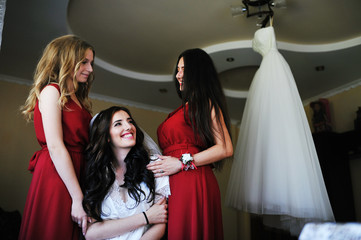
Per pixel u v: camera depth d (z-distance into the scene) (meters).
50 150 1.89
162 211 2.07
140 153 2.19
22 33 4.35
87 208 1.93
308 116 6.40
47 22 4.10
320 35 4.65
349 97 5.80
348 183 5.29
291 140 2.84
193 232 2.02
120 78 5.70
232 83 6.20
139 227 2.02
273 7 4.09
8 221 3.78
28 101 2.20
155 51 5.15
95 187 2.00
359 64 5.14
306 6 4.10
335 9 4.14
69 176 1.89
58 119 1.95
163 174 2.13
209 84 2.40
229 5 4.14
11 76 5.59
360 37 4.64
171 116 2.39
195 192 2.11
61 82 2.03
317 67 5.25
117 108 2.25
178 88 2.69
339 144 5.40
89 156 2.11
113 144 2.16
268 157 2.85
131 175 2.11
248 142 3.07
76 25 4.46
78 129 2.05
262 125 3.02
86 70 2.22
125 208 2.05
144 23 4.49
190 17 4.37
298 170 2.72
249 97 3.33
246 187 2.91
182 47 5.03
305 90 6.12
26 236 1.82
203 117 2.26
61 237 1.86
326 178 5.19
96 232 1.92
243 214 7.20
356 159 5.49
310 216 2.58
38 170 1.96
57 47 2.15
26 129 5.57
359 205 5.30
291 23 4.43
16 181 5.30
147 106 6.86
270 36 3.52
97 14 4.28
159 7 4.18
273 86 3.13
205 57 2.52
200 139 2.27
